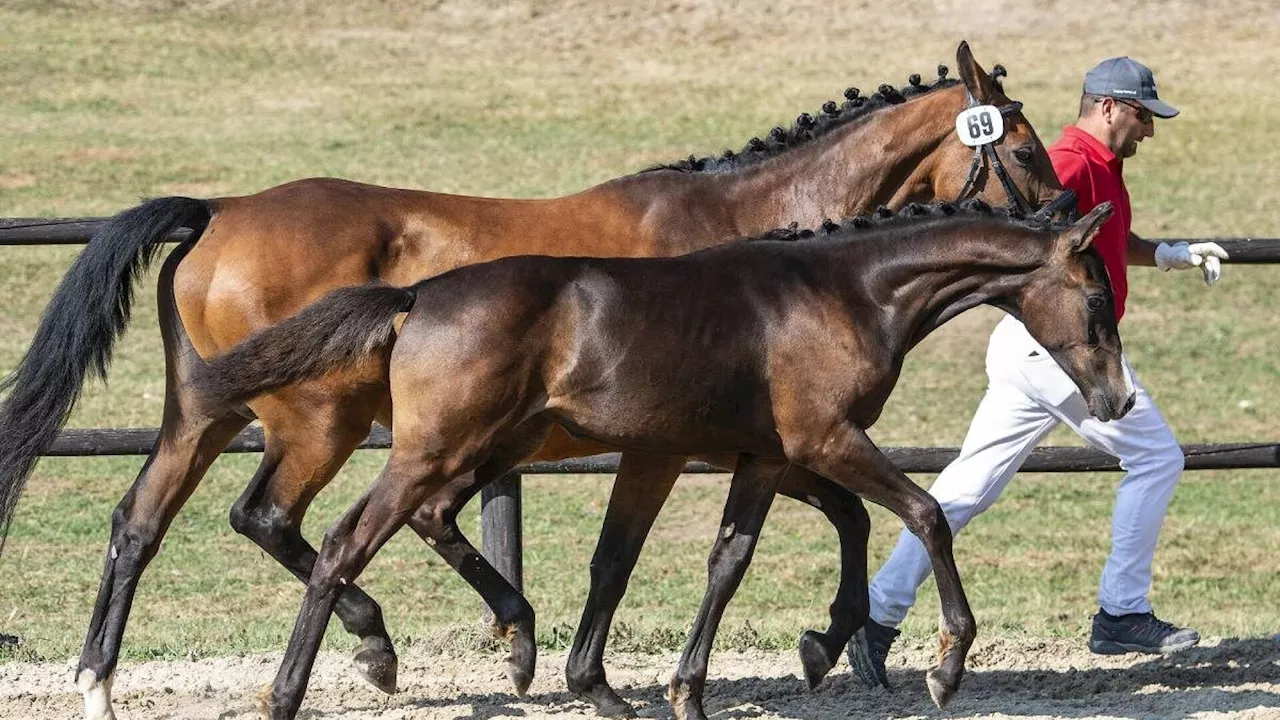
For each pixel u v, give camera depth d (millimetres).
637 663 11320
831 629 9836
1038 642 11641
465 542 9852
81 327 9398
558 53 42000
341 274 9492
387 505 8578
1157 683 10750
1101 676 10828
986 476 10781
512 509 11836
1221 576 15664
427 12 44469
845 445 8883
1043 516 18062
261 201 9680
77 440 11617
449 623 12898
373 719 9750
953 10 44688
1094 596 14664
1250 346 25062
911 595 10453
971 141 10289
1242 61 41562
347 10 44312
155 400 20641
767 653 11648
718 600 9352
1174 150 35312
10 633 12492
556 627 12328
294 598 14289
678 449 8906
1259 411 21797
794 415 8844
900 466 11789
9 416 9414
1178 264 11070
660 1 45500
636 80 39719
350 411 9461
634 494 9719
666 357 8656
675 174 10219
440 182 31641
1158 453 10758
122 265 9406
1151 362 24203
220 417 9656
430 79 39344
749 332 8781
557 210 9938
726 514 9367
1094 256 9148
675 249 9992
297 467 9633
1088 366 9164
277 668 11023
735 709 9977
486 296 8539
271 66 39625
